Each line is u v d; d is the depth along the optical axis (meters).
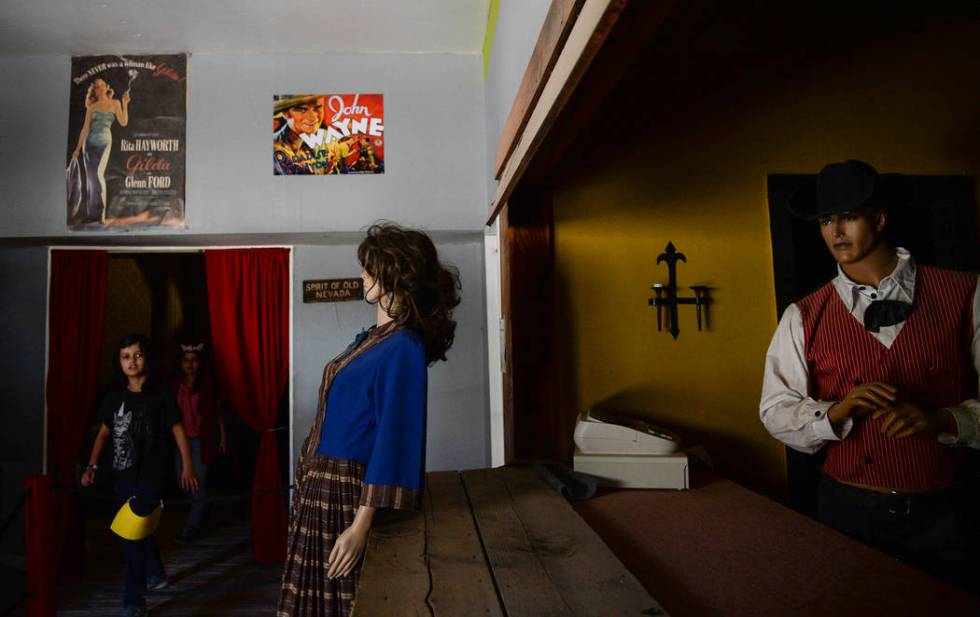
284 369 4.18
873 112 2.70
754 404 2.62
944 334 1.56
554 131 2.03
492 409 3.92
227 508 5.52
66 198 3.81
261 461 4.12
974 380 1.57
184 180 3.86
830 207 1.58
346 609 1.50
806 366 1.74
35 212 3.80
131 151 3.85
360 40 3.83
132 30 3.64
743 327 2.65
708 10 2.67
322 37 3.79
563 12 1.38
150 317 6.93
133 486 3.20
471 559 1.27
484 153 3.97
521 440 2.60
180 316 6.98
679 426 2.62
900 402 1.42
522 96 2.08
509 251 2.65
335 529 1.53
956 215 2.62
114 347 6.79
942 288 1.58
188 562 4.12
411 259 1.59
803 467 2.55
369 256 1.61
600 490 1.99
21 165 3.82
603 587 1.10
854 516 1.60
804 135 2.70
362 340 1.67
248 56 3.94
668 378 2.63
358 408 1.56
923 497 1.52
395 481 1.43
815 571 1.24
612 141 2.69
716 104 2.70
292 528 1.62
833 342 1.67
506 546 1.35
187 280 7.02
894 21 2.71
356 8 3.49
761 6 2.68
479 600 1.05
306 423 4.07
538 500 1.77
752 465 2.61
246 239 4.01
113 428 3.29
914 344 1.57
